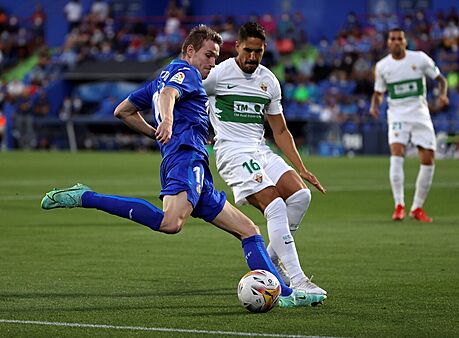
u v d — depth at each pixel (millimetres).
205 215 17578
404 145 34219
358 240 27938
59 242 27219
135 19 100250
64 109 90375
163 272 21641
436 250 25625
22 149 90750
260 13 96688
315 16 95188
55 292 18859
